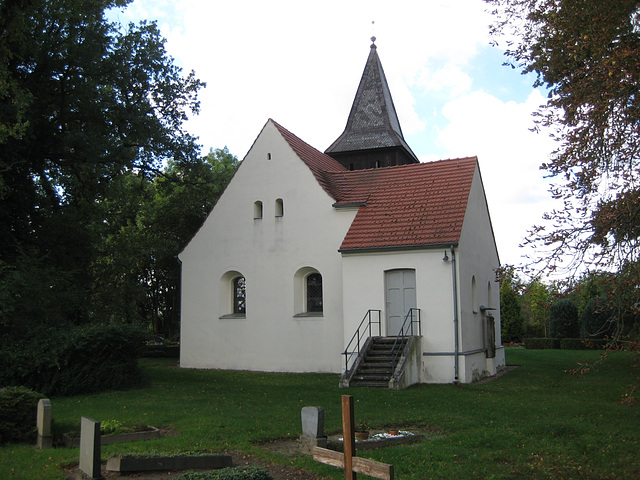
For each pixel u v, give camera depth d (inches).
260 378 892.6
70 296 783.1
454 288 835.4
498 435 457.4
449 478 352.5
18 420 437.7
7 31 714.2
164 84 994.1
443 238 852.0
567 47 432.5
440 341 834.2
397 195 981.8
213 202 1547.7
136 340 739.4
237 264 1067.3
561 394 696.4
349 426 274.2
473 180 971.9
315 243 1008.2
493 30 509.4
